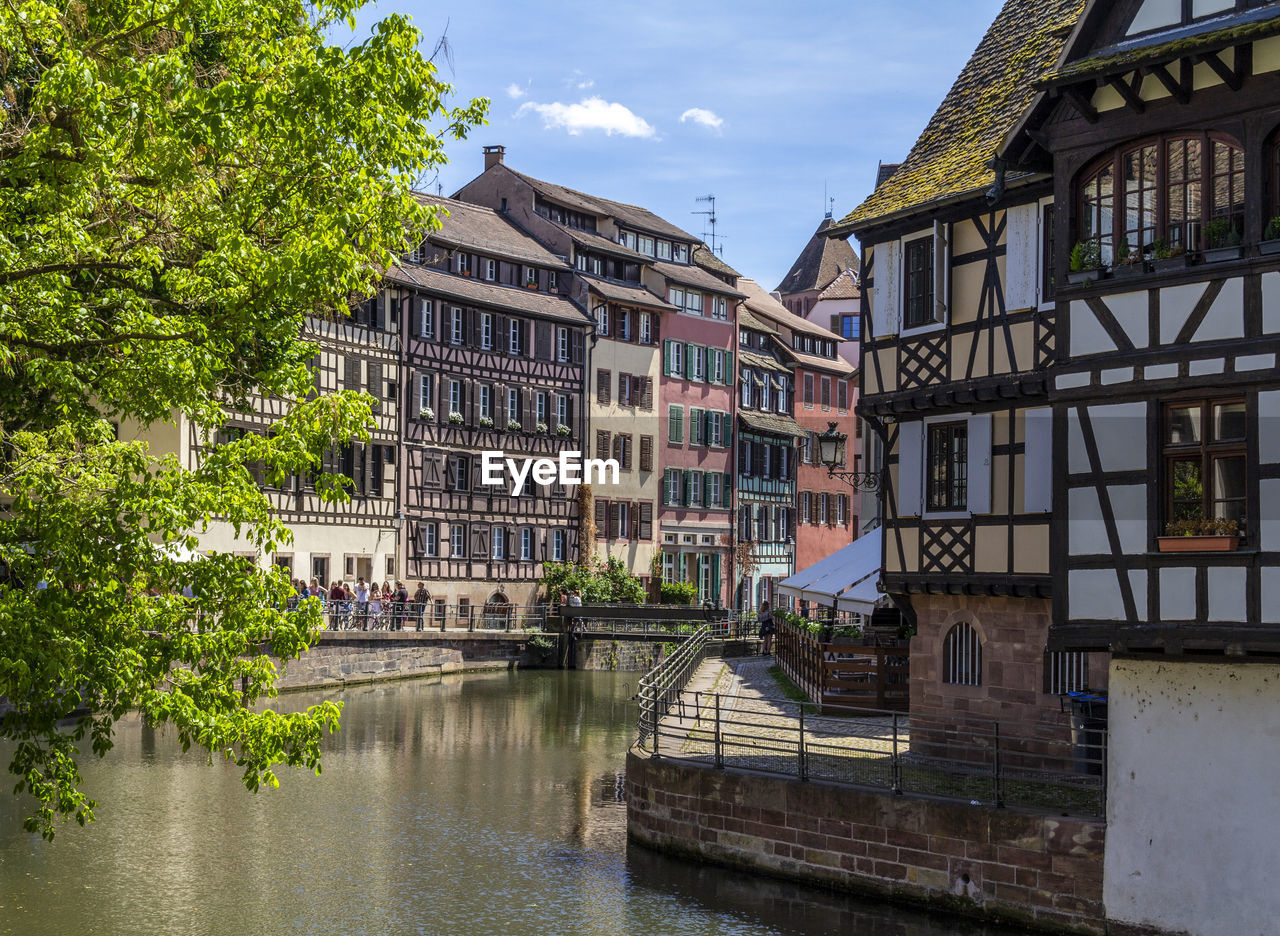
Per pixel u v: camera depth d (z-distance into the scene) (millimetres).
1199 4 13836
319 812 20719
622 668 47531
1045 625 18906
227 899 15781
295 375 14305
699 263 65062
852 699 25266
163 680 11867
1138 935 13688
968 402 19438
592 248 56750
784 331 70375
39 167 11109
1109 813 14055
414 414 48438
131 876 16797
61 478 11602
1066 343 14594
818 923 14711
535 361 53781
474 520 51000
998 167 15625
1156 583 13648
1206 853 13375
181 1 10789
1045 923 14273
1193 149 13781
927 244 20344
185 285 12008
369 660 39188
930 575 20141
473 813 20719
